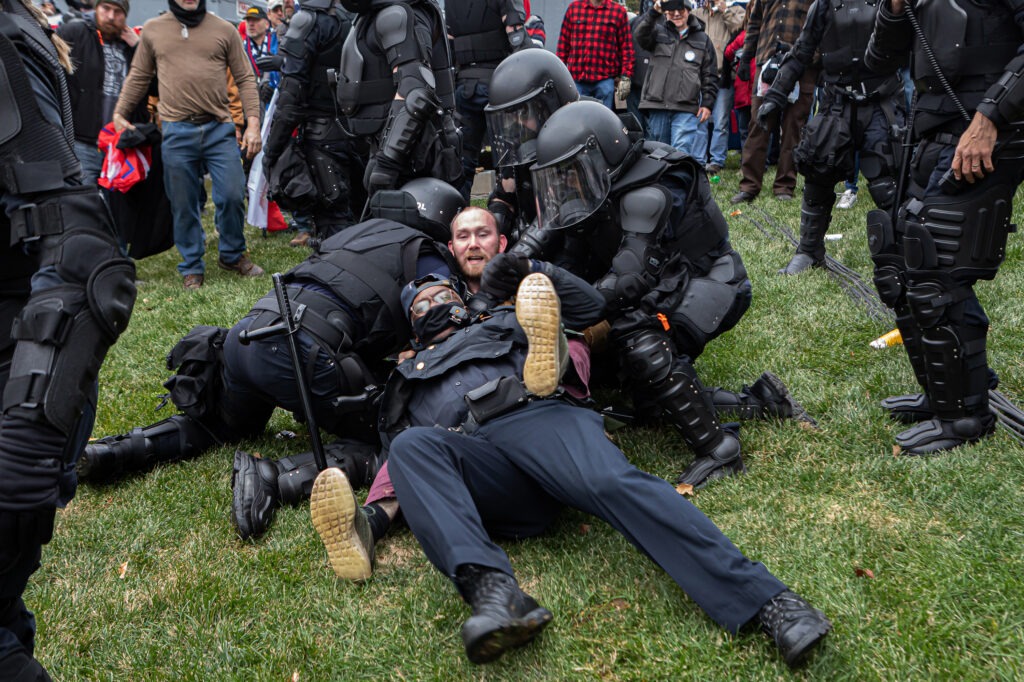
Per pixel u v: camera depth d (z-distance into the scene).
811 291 4.59
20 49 1.36
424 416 2.50
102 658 2.11
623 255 2.67
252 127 5.95
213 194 5.63
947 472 2.66
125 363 4.13
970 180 2.57
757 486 2.70
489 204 3.56
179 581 2.39
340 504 2.23
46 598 2.33
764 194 7.45
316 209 4.89
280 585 2.37
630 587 2.21
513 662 1.99
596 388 3.62
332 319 2.75
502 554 2.05
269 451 3.22
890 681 1.83
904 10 2.73
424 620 2.17
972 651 1.92
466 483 2.28
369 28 3.88
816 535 2.41
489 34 5.41
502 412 2.35
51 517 1.36
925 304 2.72
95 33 5.73
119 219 5.63
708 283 3.06
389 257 2.87
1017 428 2.89
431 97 3.69
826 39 4.44
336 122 4.68
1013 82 2.44
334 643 2.12
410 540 2.56
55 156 1.36
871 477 2.71
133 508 2.82
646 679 1.91
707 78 8.17
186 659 2.09
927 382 2.86
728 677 1.88
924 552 2.27
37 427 1.29
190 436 3.14
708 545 2.00
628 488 2.09
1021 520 2.37
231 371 2.92
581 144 2.65
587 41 8.17
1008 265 4.50
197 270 5.59
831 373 3.58
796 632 1.84
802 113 6.98
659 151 2.85
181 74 5.32
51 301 1.31
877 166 4.37
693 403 2.75
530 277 2.25
